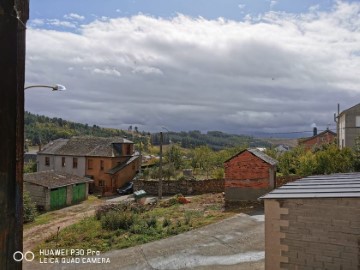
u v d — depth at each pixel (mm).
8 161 1416
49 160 42938
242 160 21750
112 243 15203
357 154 25141
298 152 33062
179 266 11945
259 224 16828
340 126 36625
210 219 18328
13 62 1452
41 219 24422
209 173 40625
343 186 8469
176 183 30578
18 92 1476
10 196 1426
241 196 21766
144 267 12102
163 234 15922
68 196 30844
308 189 8430
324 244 7434
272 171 21219
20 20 1489
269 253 7895
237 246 13648
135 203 25016
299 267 7621
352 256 7188
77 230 18078
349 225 7227
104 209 21938
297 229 7664
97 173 39969
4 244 1406
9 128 1427
